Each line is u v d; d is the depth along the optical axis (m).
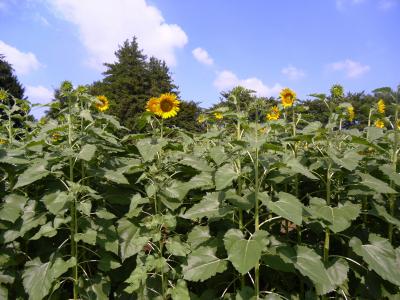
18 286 3.40
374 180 3.25
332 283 2.97
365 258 2.95
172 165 3.82
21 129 5.57
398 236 3.91
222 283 3.42
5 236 3.23
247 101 3.48
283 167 3.29
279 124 3.34
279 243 3.14
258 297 2.88
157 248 3.22
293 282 3.73
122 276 3.65
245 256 2.56
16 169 3.50
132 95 36.69
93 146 3.36
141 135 3.90
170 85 39.94
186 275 3.00
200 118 5.40
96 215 3.58
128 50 43.47
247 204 2.92
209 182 3.51
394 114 3.87
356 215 3.00
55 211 2.92
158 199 3.56
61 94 3.58
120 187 3.92
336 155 3.28
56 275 2.88
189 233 3.47
